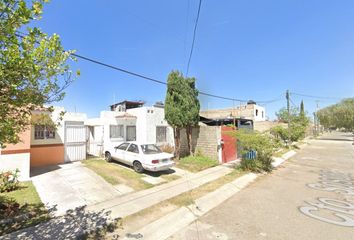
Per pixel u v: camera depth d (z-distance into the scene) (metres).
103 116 14.95
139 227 5.04
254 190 8.18
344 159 16.45
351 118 40.38
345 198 7.21
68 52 3.48
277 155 17.75
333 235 4.68
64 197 6.88
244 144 11.46
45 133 11.59
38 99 3.38
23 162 8.76
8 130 3.04
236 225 5.17
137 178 9.38
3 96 2.95
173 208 6.21
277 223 5.27
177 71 13.10
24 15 2.54
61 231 4.74
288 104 24.58
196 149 14.33
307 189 8.30
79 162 12.44
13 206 5.93
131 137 16.58
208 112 35.22
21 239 4.37
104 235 4.65
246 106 32.50
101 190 7.64
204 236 4.65
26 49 2.77
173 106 13.11
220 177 9.95
